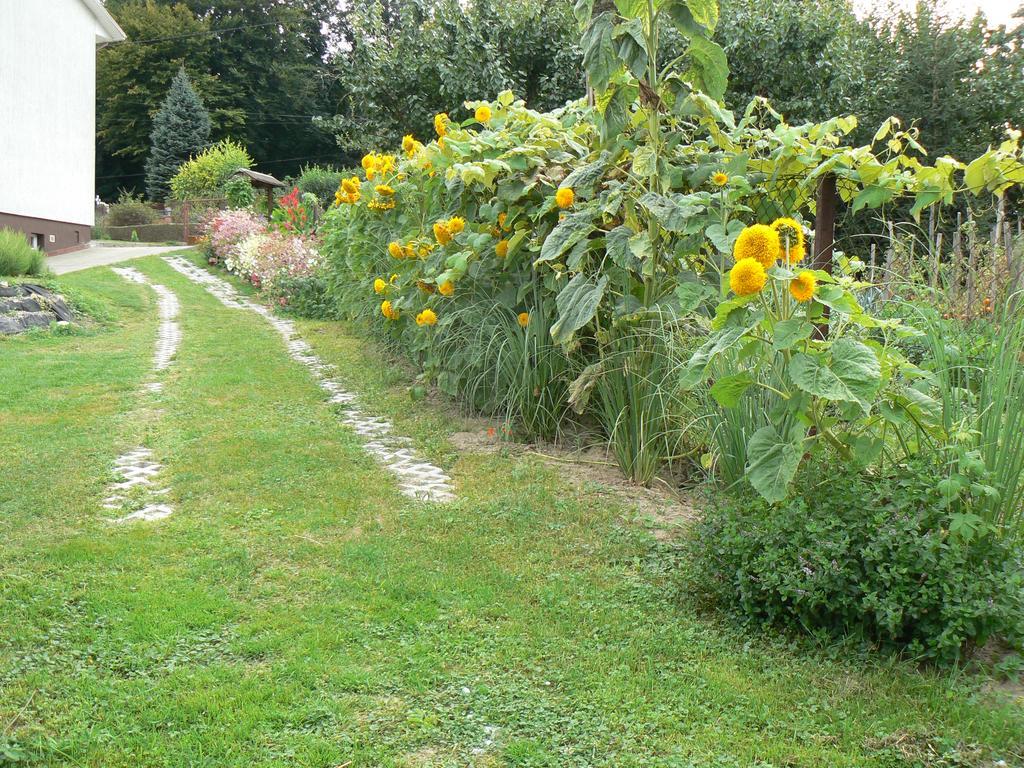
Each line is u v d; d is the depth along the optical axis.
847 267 4.46
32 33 19.28
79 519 4.62
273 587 3.78
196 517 4.69
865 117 17.70
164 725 2.70
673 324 4.92
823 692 2.90
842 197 4.88
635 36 4.53
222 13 49.62
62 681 2.94
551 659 3.16
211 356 9.63
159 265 18.98
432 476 5.45
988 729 2.62
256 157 49.81
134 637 3.27
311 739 2.62
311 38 53.97
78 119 21.77
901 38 19.69
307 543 4.31
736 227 4.26
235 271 18.30
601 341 5.34
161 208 38.12
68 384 8.07
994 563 3.09
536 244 5.71
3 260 13.36
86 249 22.34
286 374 8.58
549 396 5.96
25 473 5.38
